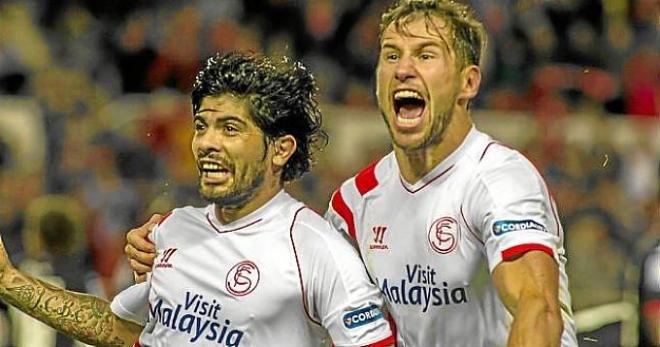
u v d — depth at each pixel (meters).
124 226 18.56
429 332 6.95
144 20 22.67
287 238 6.62
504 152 6.83
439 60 6.70
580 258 17.08
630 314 11.50
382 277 7.06
